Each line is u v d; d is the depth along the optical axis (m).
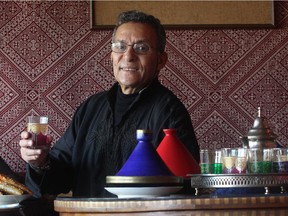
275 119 4.80
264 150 2.28
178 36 4.81
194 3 4.84
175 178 2.25
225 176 2.17
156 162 2.25
